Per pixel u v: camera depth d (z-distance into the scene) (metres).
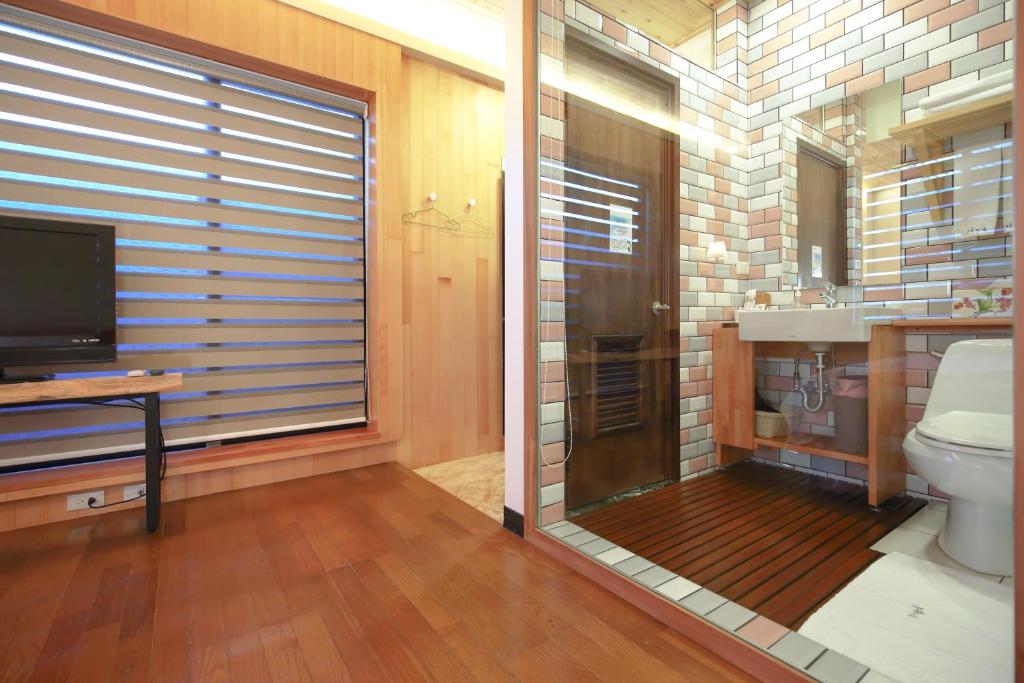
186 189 2.31
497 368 3.26
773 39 2.33
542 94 1.92
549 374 1.94
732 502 2.01
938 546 1.25
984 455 1.09
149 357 2.25
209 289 2.38
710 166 2.50
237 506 2.17
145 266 2.22
